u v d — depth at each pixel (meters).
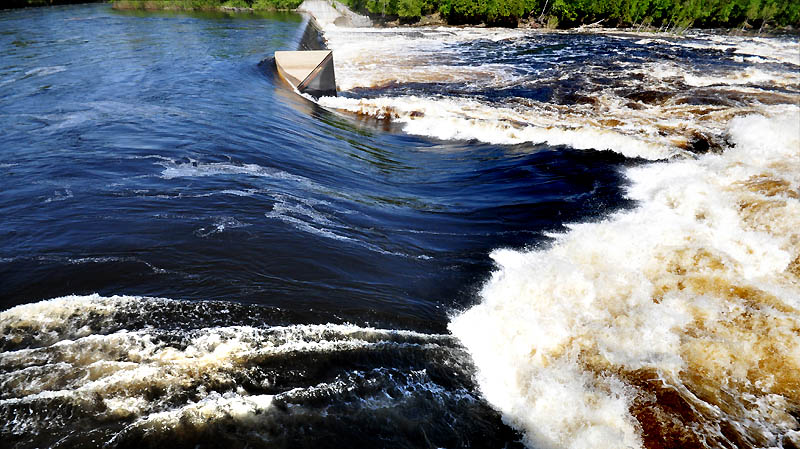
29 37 28.11
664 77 22.08
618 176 10.27
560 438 3.94
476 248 7.09
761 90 18.52
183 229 6.15
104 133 10.55
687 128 13.28
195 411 3.51
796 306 5.45
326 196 8.28
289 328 4.49
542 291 5.81
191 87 16.28
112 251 5.48
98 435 3.24
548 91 19.89
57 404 3.42
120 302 4.54
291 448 3.40
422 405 4.04
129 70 19.09
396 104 17.27
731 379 4.53
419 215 8.35
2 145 9.56
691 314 5.41
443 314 5.34
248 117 12.74
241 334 4.30
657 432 3.95
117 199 6.99
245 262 5.54
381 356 4.43
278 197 7.68
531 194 9.50
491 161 11.96
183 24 39.66
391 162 12.09
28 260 5.20
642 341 4.99
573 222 8.05
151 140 10.20
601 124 14.28
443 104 17.42
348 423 3.70
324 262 5.85
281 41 30.22
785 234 6.98
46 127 10.98
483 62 28.17
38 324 4.16
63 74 17.92
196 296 4.77
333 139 13.08
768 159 10.22
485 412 4.13
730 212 7.84
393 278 5.88
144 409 3.46
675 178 9.68
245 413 3.57
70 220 6.22
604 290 5.85
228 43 28.80
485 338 4.98
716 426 4.02
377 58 29.39
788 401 4.30
